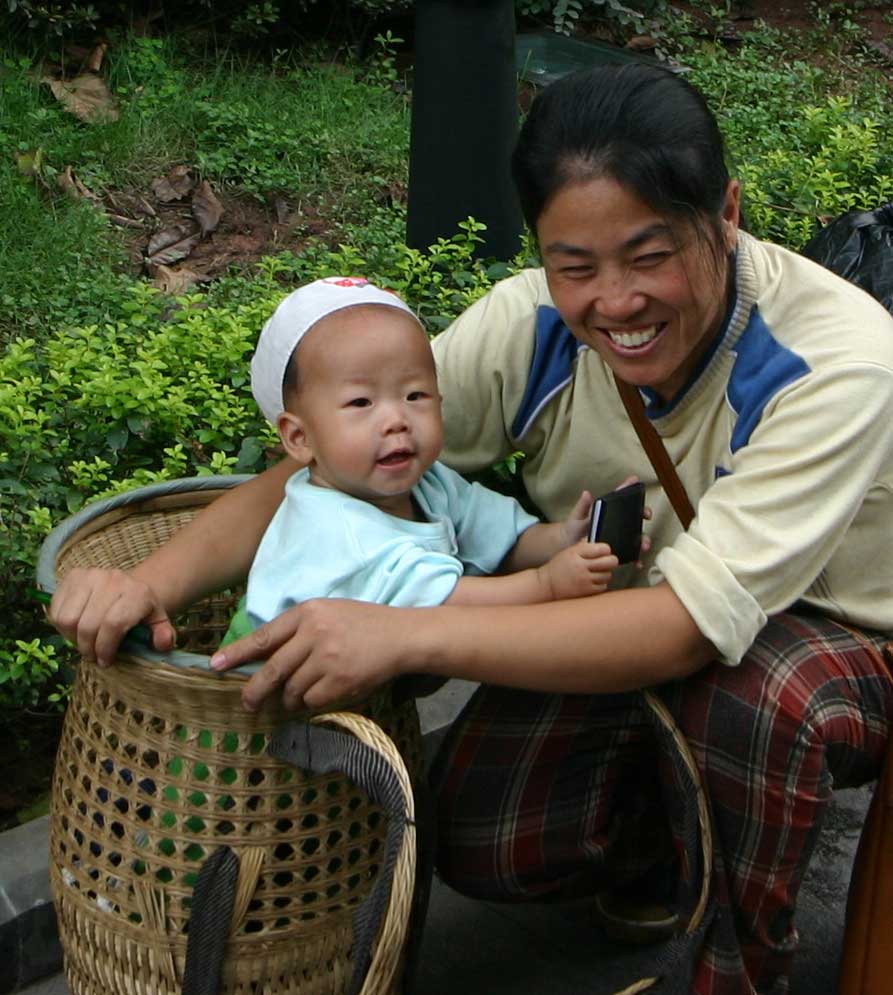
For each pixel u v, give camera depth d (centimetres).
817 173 515
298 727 187
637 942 257
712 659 201
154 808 196
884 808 209
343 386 208
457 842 225
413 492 228
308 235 470
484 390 233
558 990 247
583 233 188
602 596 196
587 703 221
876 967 212
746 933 214
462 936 260
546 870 226
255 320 371
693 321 196
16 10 538
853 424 195
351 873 201
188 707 190
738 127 588
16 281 405
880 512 207
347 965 206
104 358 341
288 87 560
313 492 213
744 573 192
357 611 188
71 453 329
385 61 586
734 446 205
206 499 253
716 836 209
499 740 223
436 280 394
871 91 682
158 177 484
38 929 245
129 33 556
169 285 430
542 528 235
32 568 286
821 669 204
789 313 206
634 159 183
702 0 759
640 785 237
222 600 264
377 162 511
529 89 605
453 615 191
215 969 195
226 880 192
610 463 227
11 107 493
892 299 283
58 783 213
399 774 175
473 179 413
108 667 195
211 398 339
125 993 207
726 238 199
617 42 691
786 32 748
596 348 203
